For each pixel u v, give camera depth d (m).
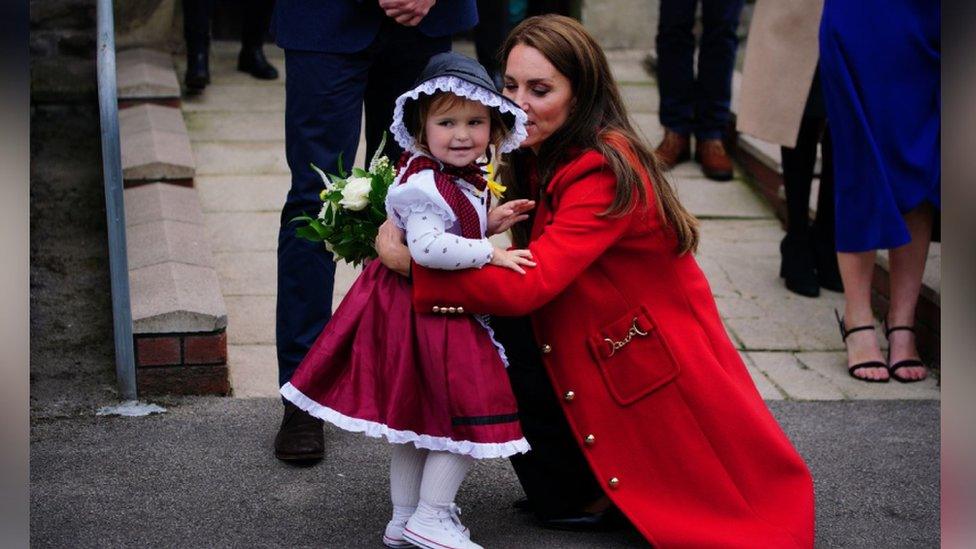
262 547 3.10
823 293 5.07
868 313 4.38
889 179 4.14
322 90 3.45
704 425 3.02
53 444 3.59
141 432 3.69
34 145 5.66
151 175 5.03
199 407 3.87
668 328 3.03
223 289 4.73
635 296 3.03
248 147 5.85
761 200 5.91
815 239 5.16
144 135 5.29
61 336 4.25
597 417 3.03
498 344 2.94
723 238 5.54
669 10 5.92
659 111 6.17
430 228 2.76
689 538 2.96
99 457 3.53
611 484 3.02
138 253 4.37
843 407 4.10
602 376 3.03
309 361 2.95
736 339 4.62
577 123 2.99
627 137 3.01
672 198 3.04
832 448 3.78
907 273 4.32
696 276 3.14
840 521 3.33
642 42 7.62
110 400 3.86
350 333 2.95
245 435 3.70
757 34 4.90
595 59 2.97
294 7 3.45
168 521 3.21
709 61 5.96
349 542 3.14
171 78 5.84
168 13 6.16
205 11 6.16
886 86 4.06
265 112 6.22
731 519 3.01
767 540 2.96
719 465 3.02
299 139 3.49
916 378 4.32
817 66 4.72
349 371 2.94
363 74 3.52
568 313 3.03
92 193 5.31
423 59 3.61
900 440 3.84
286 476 3.47
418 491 3.06
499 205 2.98
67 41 5.85
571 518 3.21
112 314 4.43
